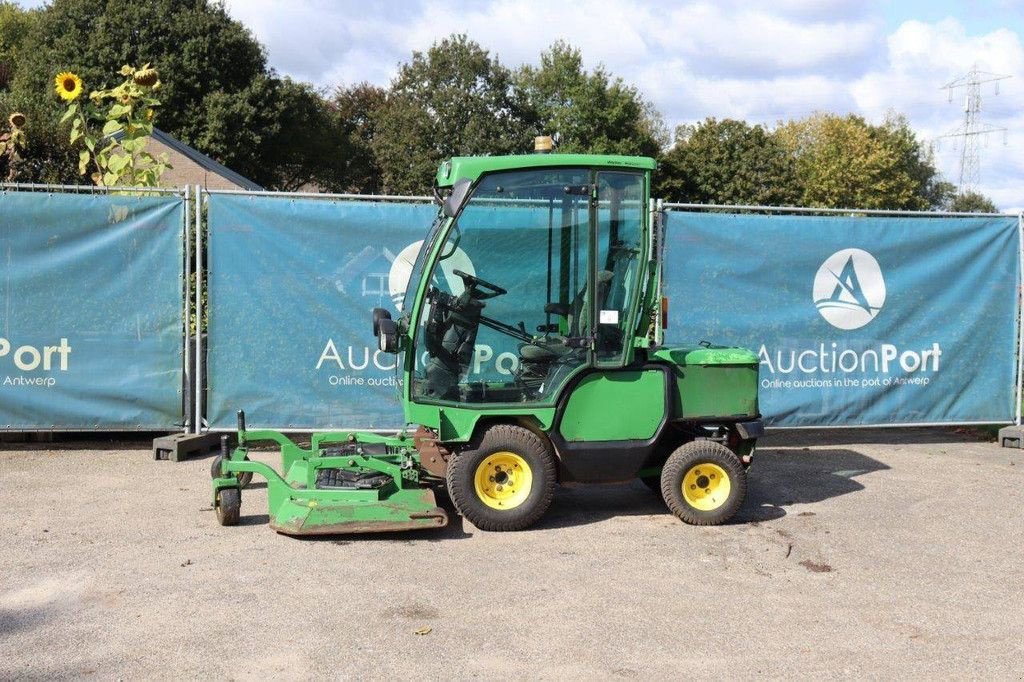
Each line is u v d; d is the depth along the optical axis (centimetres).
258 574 537
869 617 489
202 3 4256
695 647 447
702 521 654
